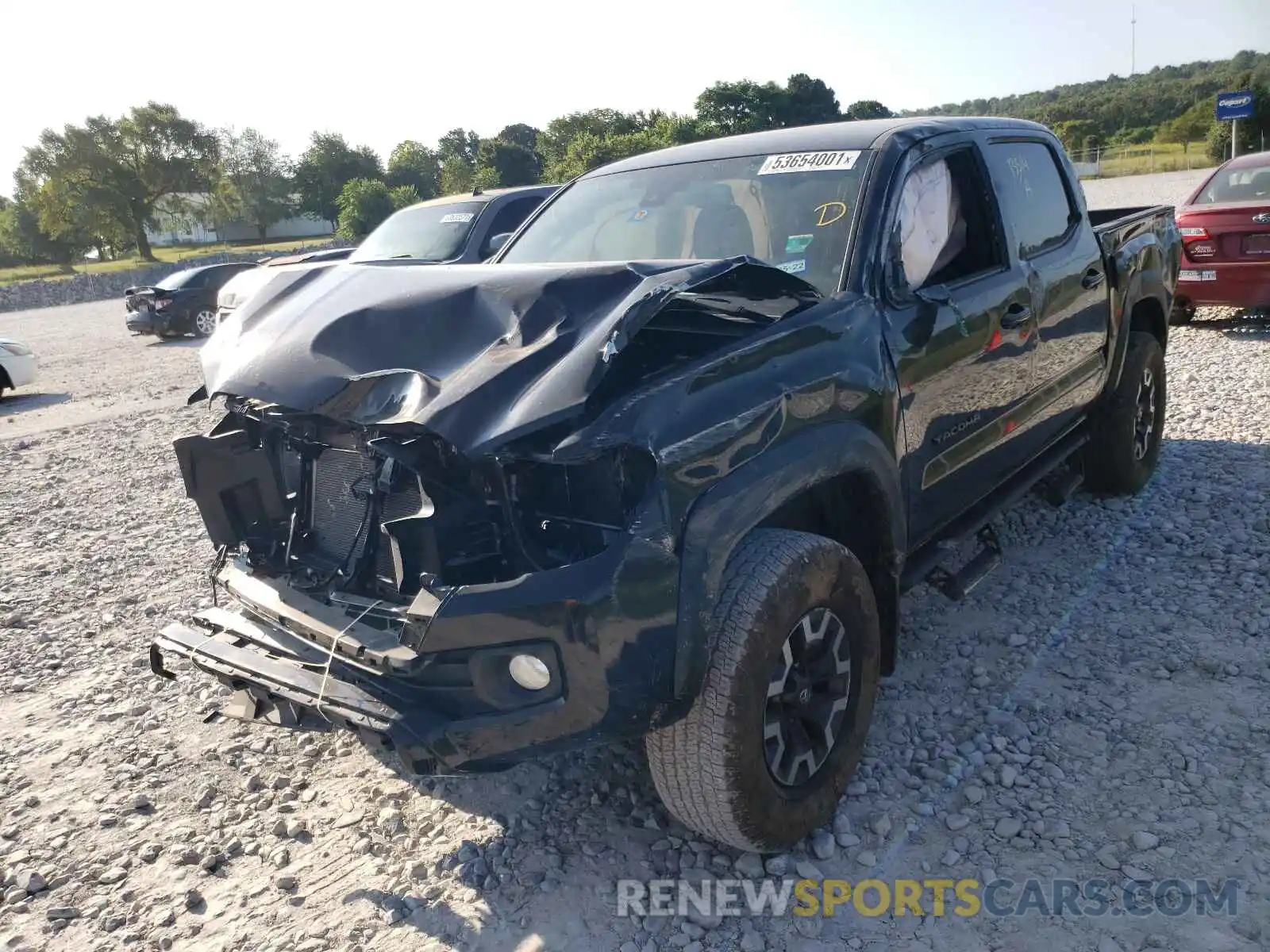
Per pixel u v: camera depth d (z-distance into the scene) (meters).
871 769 3.24
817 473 2.74
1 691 4.27
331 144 102.31
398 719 2.45
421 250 9.01
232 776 3.52
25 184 87.44
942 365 3.37
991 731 3.40
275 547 3.19
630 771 3.34
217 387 2.95
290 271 3.62
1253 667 3.65
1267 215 8.70
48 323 28.05
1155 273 5.36
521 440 2.44
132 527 6.66
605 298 2.66
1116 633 4.01
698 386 2.54
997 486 4.06
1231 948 2.42
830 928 2.60
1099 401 5.09
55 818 3.33
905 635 4.14
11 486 8.00
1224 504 5.24
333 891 2.88
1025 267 3.98
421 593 2.46
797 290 2.95
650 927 2.64
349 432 2.87
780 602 2.58
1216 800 2.95
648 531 2.38
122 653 4.61
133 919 2.82
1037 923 2.55
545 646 2.35
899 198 3.38
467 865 2.93
